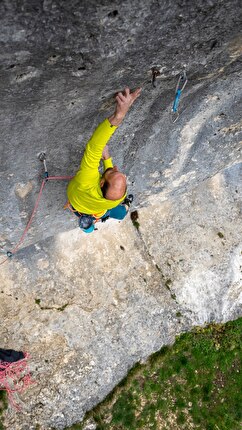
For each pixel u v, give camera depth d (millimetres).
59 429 6695
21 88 3350
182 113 4895
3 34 2691
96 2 2662
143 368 7367
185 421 7457
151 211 7586
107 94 3885
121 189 3764
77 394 6844
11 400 6527
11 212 5207
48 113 3875
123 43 3154
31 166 4633
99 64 3312
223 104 5016
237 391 7793
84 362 6914
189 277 7695
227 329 7945
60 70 3258
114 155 5184
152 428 7277
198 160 6156
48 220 5852
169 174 6168
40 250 6750
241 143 6203
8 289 6633
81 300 6996
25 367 6609
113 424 7102
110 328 7129
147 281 7457
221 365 7816
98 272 7148
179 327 7637
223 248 7918
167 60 3635
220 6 3031
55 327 6801
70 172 5016
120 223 7355
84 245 7062
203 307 7758
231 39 3572
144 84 3986
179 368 7598
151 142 5246
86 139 4547
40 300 6773
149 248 7555
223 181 8008
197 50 3629
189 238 7773
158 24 3070
